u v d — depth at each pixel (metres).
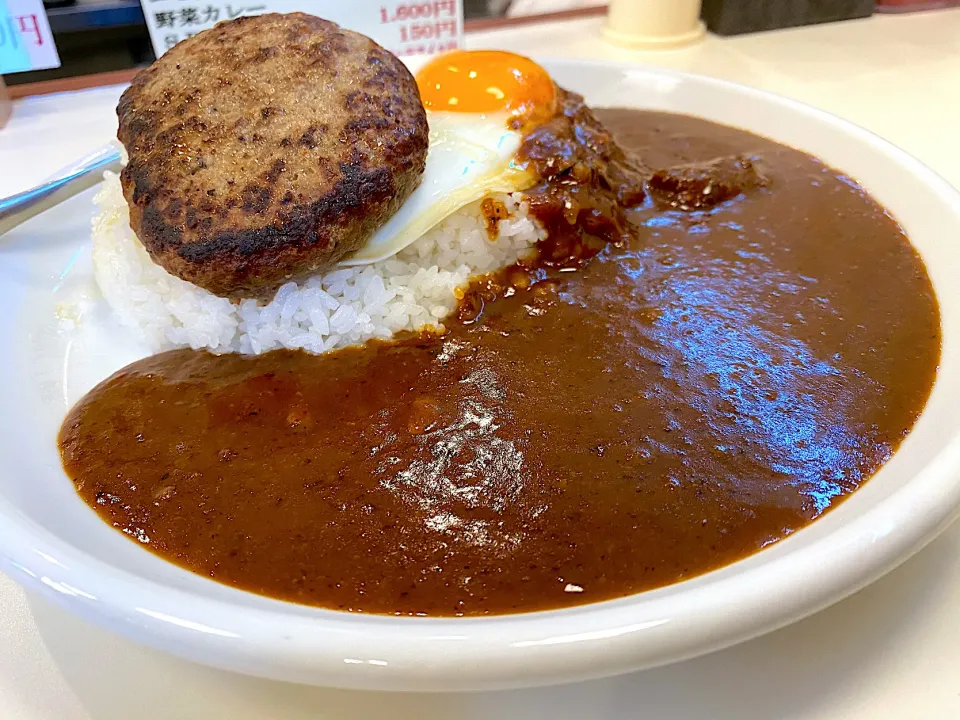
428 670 0.11
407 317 0.22
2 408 0.18
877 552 0.13
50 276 0.23
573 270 0.23
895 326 0.20
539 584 0.15
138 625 0.12
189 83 0.21
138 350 0.22
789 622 0.12
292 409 0.19
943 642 0.14
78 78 0.37
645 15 0.41
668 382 0.19
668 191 0.26
